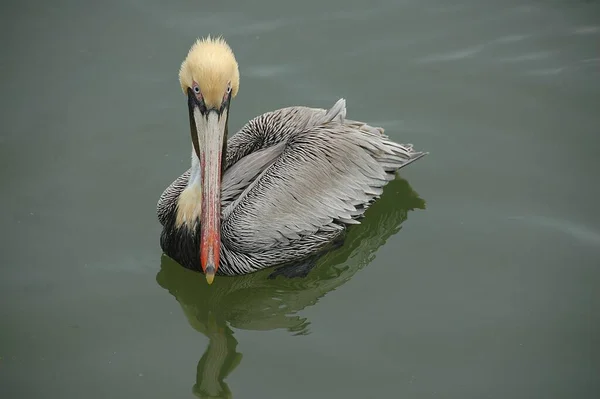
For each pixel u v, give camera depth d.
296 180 10.73
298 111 11.52
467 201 11.58
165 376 9.53
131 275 10.76
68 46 13.89
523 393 9.10
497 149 12.26
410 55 13.76
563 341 9.66
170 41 13.96
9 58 13.63
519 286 10.38
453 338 9.79
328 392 9.20
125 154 12.35
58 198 11.71
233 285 10.98
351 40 14.05
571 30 13.91
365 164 11.17
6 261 10.80
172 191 10.94
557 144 12.23
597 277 10.39
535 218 11.23
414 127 12.61
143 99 13.12
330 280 10.97
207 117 9.45
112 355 9.74
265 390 9.27
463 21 14.30
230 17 14.47
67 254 10.97
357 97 13.11
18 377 9.41
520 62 13.46
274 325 10.37
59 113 12.88
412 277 10.65
